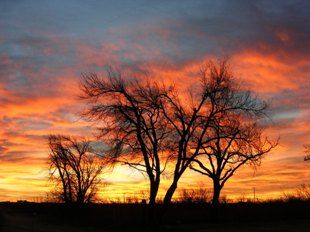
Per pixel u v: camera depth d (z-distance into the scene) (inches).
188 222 2351.1
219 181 2370.8
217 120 1884.8
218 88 1863.9
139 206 2564.0
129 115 1802.4
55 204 3713.1
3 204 4921.3
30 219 3208.7
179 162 1856.5
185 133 1846.7
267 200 2770.7
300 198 2714.1
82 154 3376.0
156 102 1827.0
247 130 2103.8
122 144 1824.6
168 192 1856.5
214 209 2384.4
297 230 1843.0
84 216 3139.8
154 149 1833.2
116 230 2132.1
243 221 2374.5
